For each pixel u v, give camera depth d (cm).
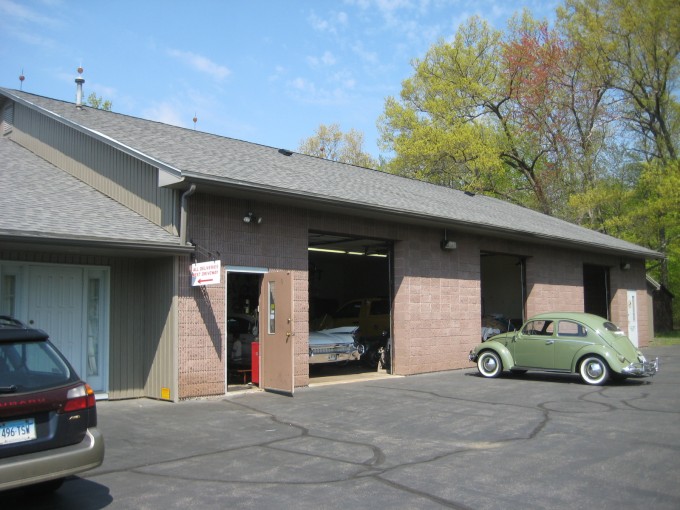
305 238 1345
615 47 3397
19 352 534
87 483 629
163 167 1094
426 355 1620
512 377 1521
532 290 2056
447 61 4166
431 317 1647
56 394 532
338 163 1998
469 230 1722
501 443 801
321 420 962
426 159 3878
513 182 4447
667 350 2411
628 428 889
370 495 588
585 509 545
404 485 619
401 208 1436
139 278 1197
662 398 1167
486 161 3806
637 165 3631
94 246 997
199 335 1150
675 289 3953
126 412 1022
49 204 1125
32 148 1543
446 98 4091
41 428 522
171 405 1088
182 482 631
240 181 1118
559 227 2339
